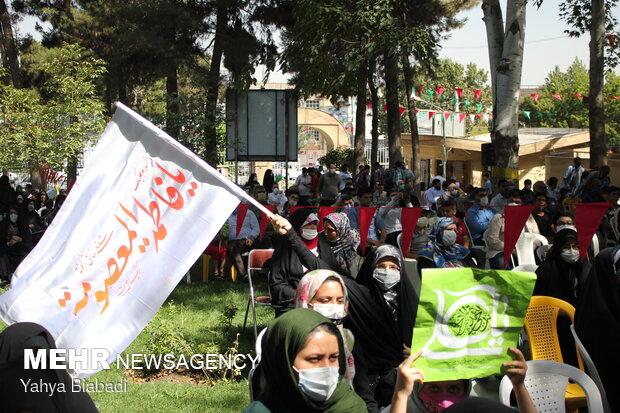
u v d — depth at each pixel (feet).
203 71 72.02
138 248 13.75
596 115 57.21
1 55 95.09
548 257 21.33
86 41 84.58
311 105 246.06
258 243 40.34
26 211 43.42
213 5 72.64
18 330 11.19
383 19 54.65
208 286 38.14
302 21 59.11
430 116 126.82
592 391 13.76
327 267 17.31
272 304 20.77
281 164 177.27
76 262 13.80
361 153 95.14
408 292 16.48
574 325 16.67
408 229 26.45
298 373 9.00
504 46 42.55
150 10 68.08
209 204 13.75
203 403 19.80
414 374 9.77
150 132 14.10
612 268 16.30
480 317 10.49
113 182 14.16
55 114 57.21
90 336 13.35
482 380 15.02
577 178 65.26
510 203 33.58
